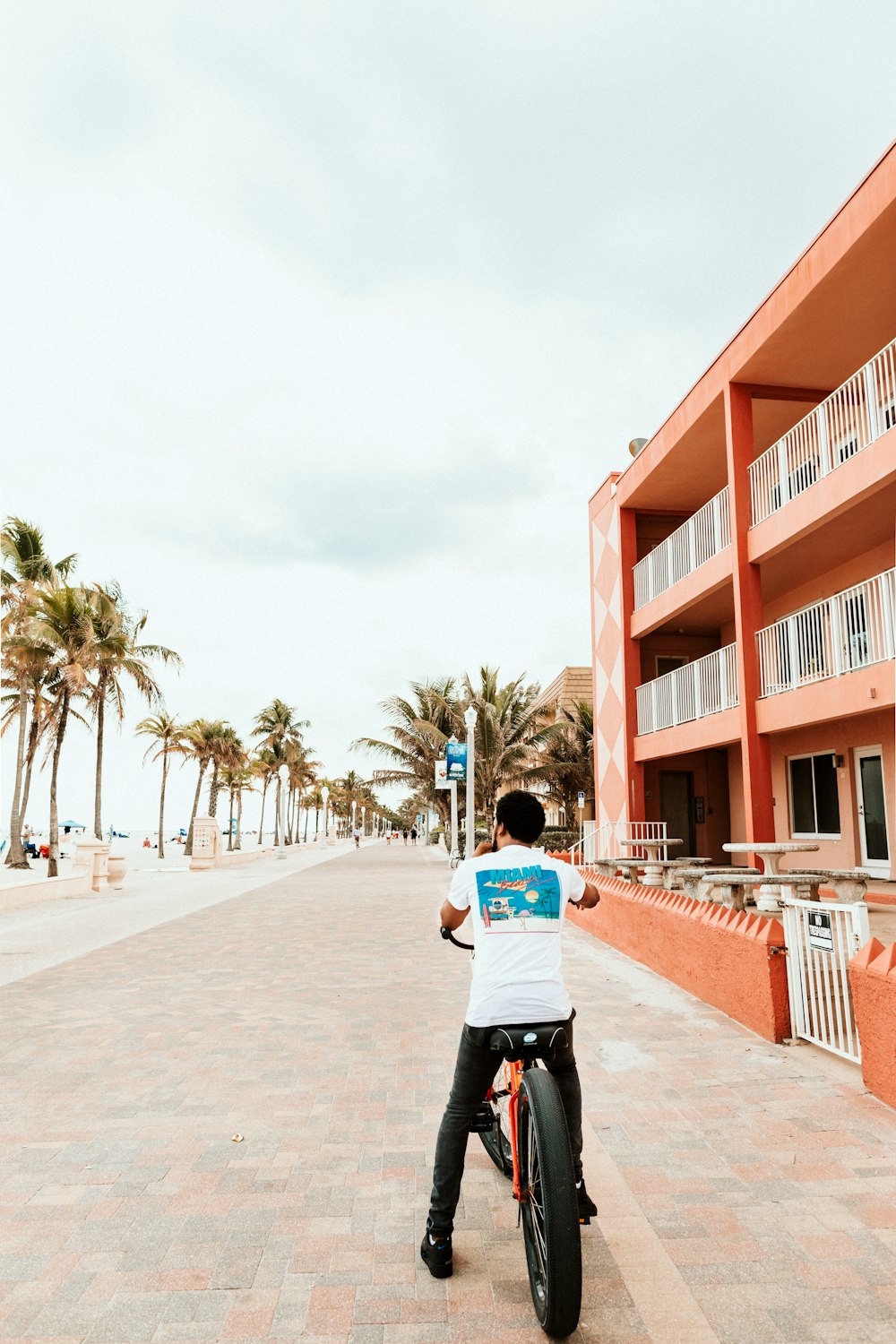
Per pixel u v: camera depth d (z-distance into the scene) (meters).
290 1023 6.95
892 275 10.94
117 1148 4.36
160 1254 3.29
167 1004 7.70
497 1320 2.86
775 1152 4.18
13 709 38.62
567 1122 3.27
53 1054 6.09
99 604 30.95
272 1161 4.19
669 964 8.38
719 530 15.05
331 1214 3.63
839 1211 3.58
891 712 13.19
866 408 11.59
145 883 25.03
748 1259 3.22
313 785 95.50
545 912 3.29
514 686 33.12
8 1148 4.37
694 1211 3.60
